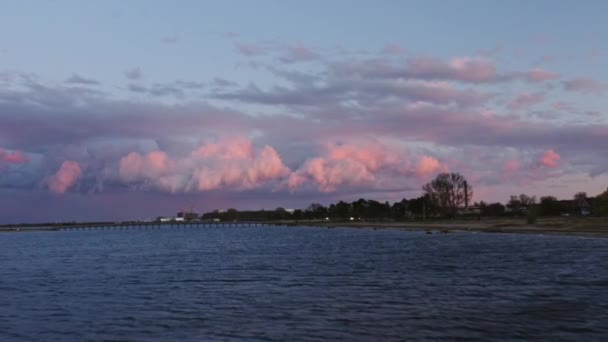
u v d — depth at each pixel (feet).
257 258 303.89
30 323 118.11
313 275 202.59
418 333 101.19
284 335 101.91
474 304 129.90
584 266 210.18
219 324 112.78
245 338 100.53
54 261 311.68
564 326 104.32
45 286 183.42
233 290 163.94
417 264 237.45
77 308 136.05
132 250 425.69
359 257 290.15
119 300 148.15
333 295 149.28
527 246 331.36
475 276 186.50
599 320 109.19
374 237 544.62
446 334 100.01
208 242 559.79
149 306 136.77
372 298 142.31
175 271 231.30
